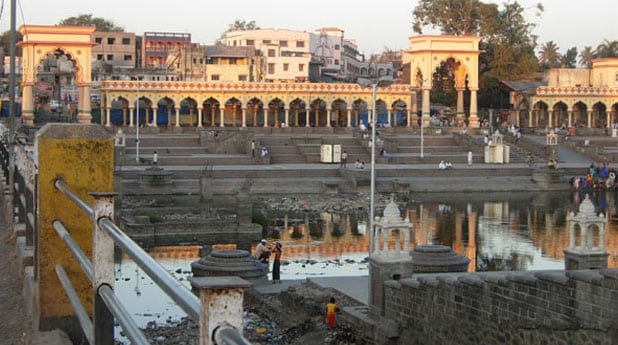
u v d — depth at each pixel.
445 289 15.78
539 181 60.59
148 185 52.56
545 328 13.01
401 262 18.55
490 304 14.37
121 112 85.06
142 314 21.09
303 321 20.33
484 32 96.19
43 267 7.02
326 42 125.62
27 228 9.95
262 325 20.69
